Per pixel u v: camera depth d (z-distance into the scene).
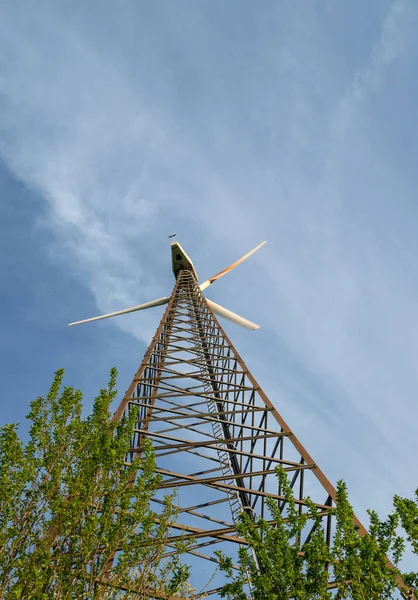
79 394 13.86
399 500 11.56
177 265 67.00
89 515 11.01
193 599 12.02
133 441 20.48
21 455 11.55
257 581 10.71
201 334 39.91
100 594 9.84
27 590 9.55
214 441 20.55
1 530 10.34
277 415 22.14
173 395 24.08
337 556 10.89
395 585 10.32
